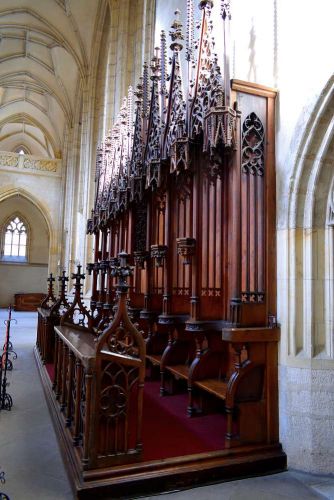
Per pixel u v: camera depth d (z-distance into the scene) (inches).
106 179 378.0
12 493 117.4
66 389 179.2
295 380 146.6
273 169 164.7
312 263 150.9
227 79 158.7
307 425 142.4
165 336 251.9
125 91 466.3
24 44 844.0
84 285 597.9
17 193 968.9
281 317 154.1
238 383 146.9
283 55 165.8
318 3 146.4
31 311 1053.2
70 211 845.8
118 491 117.0
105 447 123.5
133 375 131.3
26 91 1031.0
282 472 140.3
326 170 150.7
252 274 157.9
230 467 134.0
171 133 207.5
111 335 128.3
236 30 210.1
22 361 335.3
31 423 179.8
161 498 118.8
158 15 378.9
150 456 132.5
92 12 673.0
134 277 285.1
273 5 176.4
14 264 1111.0
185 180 211.3
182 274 222.7
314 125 146.3
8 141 1243.2
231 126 155.8
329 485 131.5
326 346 148.1
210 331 185.0
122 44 475.2
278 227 160.4
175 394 216.8
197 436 153.2
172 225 221.5
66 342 166.9
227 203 176.6
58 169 1009.5
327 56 140.5
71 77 873.5
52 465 137.1
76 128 873.5
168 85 245.8
